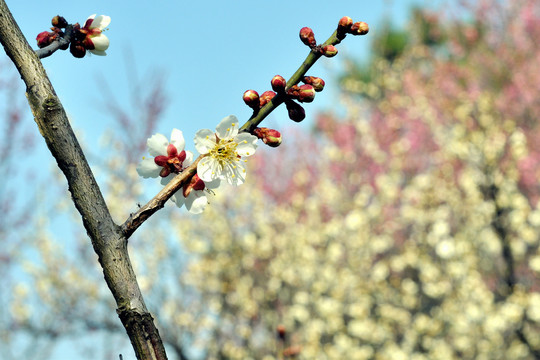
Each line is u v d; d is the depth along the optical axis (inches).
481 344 359.3
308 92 56.1
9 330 359.6
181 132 61.2
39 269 378.3
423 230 422.0
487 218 371.2
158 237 399.9
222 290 412.5
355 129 523.2
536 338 348.2
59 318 371.9
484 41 530.3
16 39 45.3
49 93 44.6
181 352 373.7
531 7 502.6
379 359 385.7
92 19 63.3
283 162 489.1
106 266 43.2
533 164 392.2
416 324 380.2
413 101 541.0
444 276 382.0
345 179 488.1
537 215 358.3
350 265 428.5
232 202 443.8
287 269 417.1
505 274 368.2
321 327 394.0
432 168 469.1
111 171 386.0
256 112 58.8
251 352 397.4
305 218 459.5
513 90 446.0
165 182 60.1
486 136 396.8
